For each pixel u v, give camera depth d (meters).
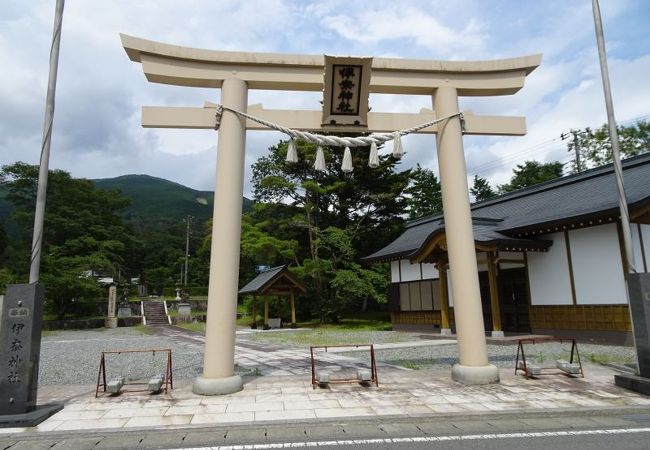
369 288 22.17
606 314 12.42
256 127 7.59
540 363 9.27
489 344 13.16
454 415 5.35
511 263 15.36
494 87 8.25
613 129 7.37
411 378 7.65
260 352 12.50
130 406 6.02
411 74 8.07
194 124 7.39
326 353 11.91
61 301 28.11
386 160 25.86
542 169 40.41
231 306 6.96
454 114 7.96
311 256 27.14
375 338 16.27
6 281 23.89
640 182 12.55
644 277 6.71
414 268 19.66
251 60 7.55
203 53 7.42
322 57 7.75
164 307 34.44
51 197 31.91
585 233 13.18
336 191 25.94
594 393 6.39
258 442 4.60
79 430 5.00
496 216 17.98
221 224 7.05
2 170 30.55
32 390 5.70
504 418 5.38
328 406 5.85
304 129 7.83
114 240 32.06
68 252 30.47
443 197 7.91
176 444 4.59
